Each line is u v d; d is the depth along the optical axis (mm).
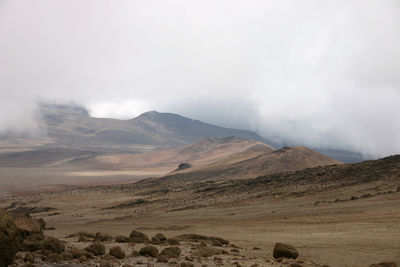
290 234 40531
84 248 23828
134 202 125562
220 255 25812
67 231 61625
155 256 22891
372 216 47750
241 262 22312
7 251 15484
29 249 21016
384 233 35844
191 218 71625
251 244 34688
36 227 21969
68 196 194125
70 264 18812
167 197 124875
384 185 72500
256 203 79188
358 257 25953
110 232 54812
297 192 84375
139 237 33656
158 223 69875
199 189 130250
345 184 82188
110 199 159375
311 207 63875
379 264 21797
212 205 88375
